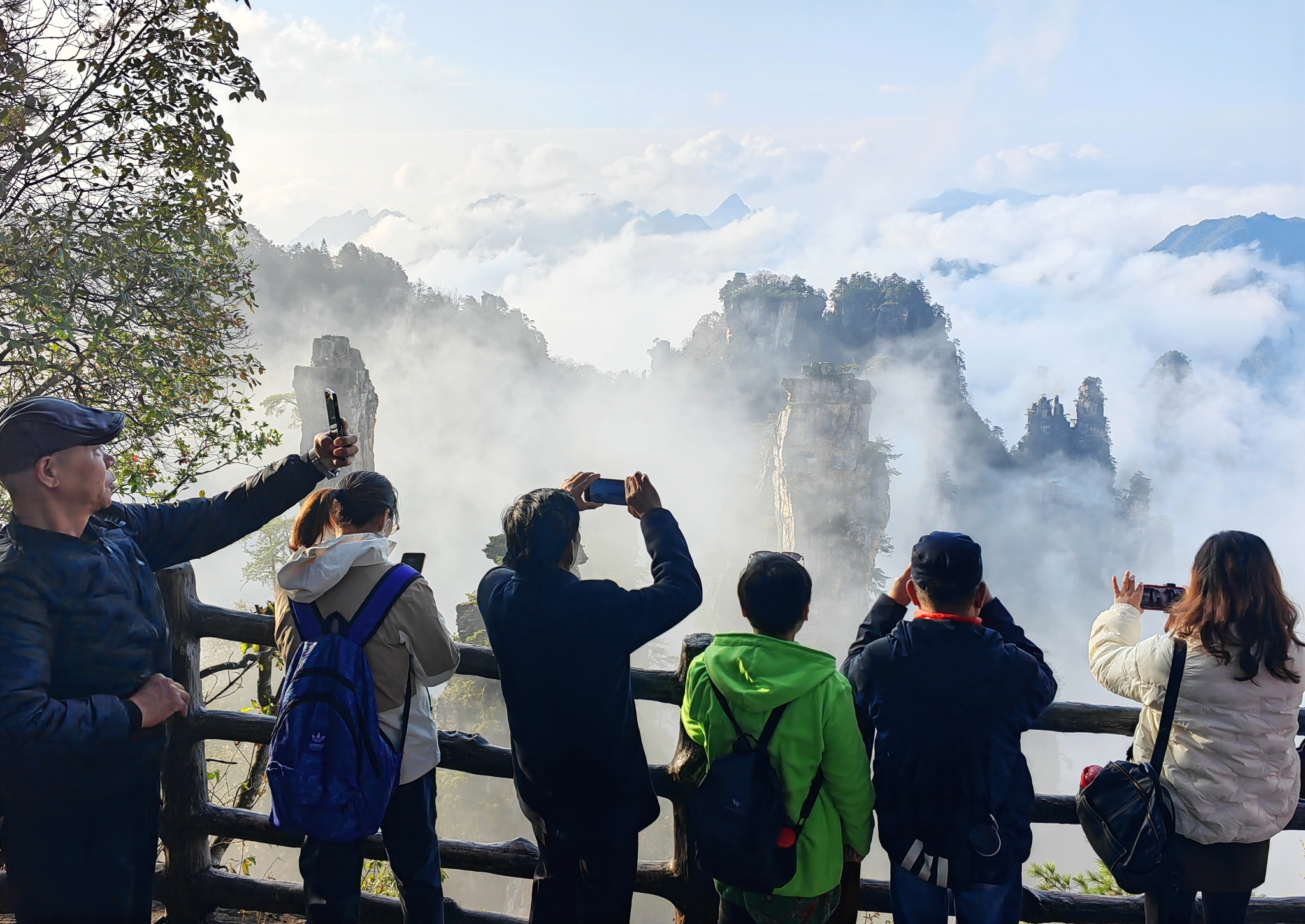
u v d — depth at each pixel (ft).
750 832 9.25
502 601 9.78
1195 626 10.46
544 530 9.79
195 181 33.30
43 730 7.88
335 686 9.49
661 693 12.01
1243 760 10.38
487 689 158.51
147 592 9.34
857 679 10.17
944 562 9.72
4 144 29.63
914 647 9.75
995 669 9.55
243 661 22.31
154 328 34.60
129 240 32.17
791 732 9.49
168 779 12.75
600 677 9.57
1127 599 11.76
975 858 9.51
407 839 10.92
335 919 10.16
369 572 10.00
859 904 12.73
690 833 12.03
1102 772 10.98
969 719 9.51
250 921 13.19
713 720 9.93
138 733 8.75
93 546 8.92
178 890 13.02
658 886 12.29
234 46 32.12
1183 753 10.67
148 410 32.96
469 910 13.00
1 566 8.26
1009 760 9.61
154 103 31.42
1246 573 10.17
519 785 10.37
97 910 8.95
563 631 9.50
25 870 8.70
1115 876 10.84
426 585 10.20
